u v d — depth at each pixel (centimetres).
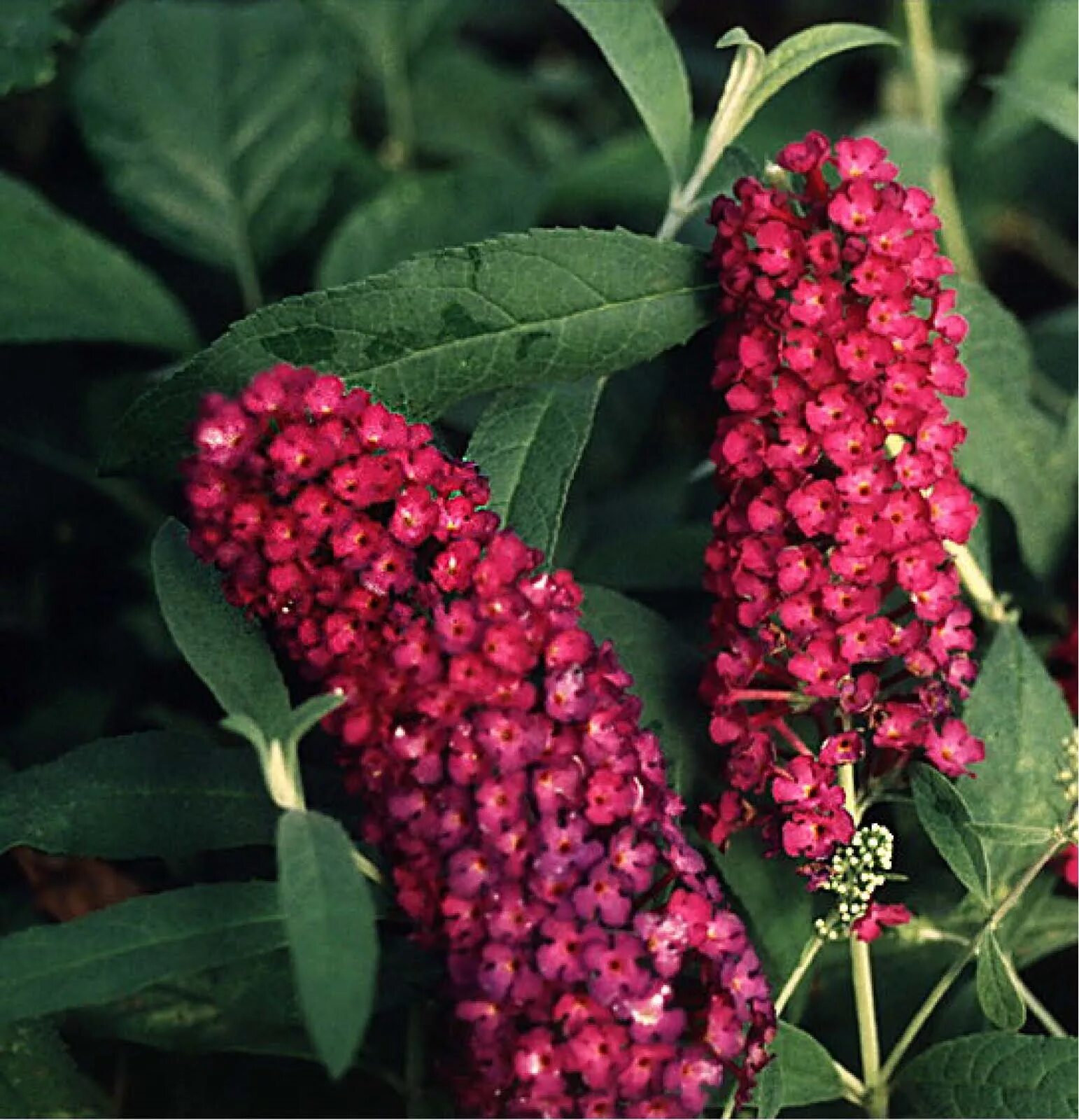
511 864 48
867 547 51
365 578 49
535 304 55
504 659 48
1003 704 56
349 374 54
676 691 56
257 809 54
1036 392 70
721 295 55
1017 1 80
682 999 49
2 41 65
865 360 52
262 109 69
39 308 62
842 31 58
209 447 50
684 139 58
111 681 66
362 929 46
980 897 53
